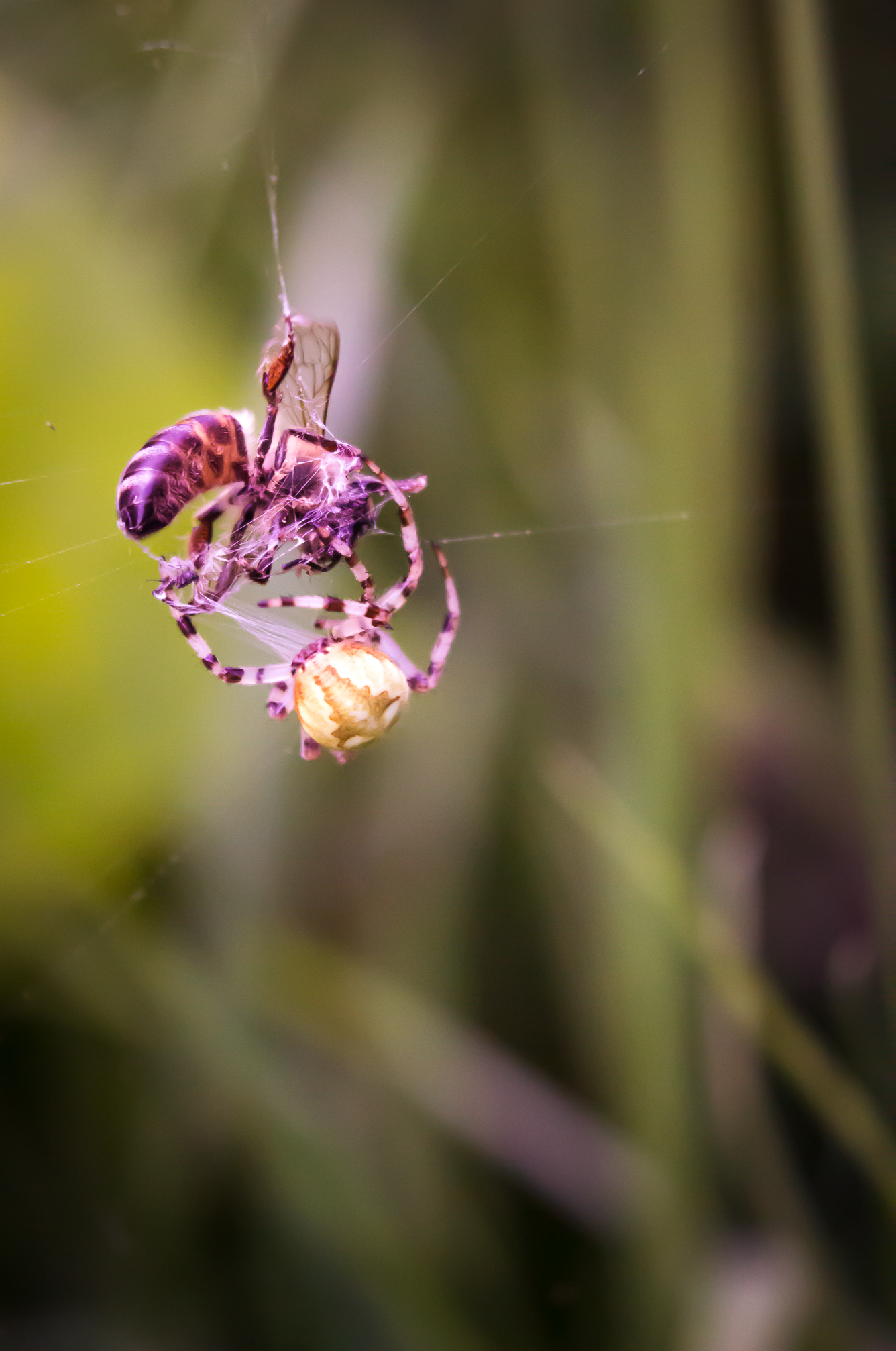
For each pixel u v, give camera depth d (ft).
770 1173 0.92
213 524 0.89
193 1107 0.95
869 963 0.93
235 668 0.90
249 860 0.96
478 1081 0.94
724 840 0.95
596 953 0.95
